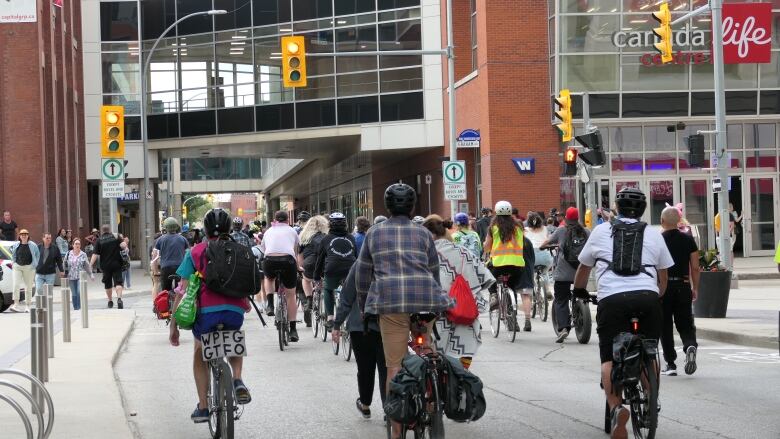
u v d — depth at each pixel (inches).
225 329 424.8
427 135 2290.8
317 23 2390.5
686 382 629.0
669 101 1919.3
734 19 1846.7
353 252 774.5
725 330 861.8
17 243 1401.3
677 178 1969.7
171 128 2571.4
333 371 709.9
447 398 388.2
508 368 702.5
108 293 1393.9
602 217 1398.9
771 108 1952.5
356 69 2348.7
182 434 486.3
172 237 1090.7
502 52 1924.2
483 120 1964.8
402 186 413.4
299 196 5393.7
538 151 1929.1
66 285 887.1
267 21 2448.3
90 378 652.7
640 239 434.9
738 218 1891.0
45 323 637.3
